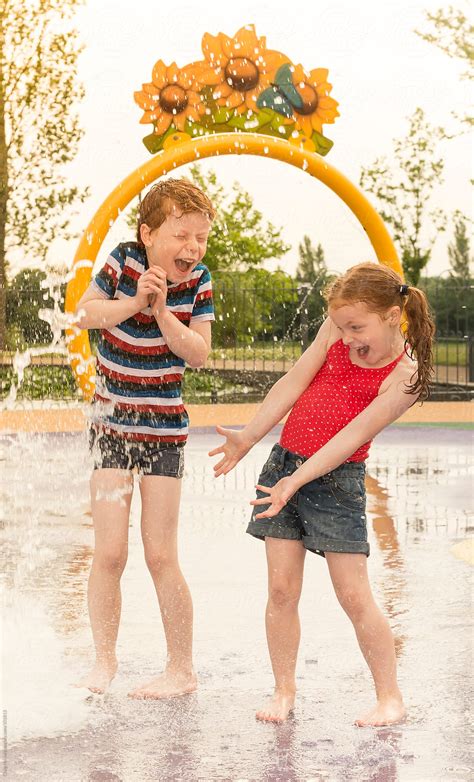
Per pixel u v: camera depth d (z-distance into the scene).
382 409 2.53
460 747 2.21
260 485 2.53
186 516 5.24
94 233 7.83
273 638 2.51
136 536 4.64
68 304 7.80
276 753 2.18
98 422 2.78
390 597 3.54
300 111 8.52
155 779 2.03
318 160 8.46
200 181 19.78
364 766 2.10
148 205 2.82
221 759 2.14
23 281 14.09
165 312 2.72
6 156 14.66
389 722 2.36
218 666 2.82
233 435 2.76
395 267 8.78
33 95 14.66
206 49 8.27
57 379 12.02
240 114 8.38
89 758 2.14
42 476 6.60
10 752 2.17
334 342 2.68
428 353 2.59
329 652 2.93
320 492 2.51
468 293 18.83
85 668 2.73
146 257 2.85
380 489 6.16
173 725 2.36
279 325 18.00
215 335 17.84
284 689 2.50
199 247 2.80
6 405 10.62
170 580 2.69
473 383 15.77
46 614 3.28
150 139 8.27
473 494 5.96
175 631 2.65
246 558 4.20
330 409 2.60
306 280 19.08
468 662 2.82
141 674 2.73
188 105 8.27
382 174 19.16
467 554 4.25
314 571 3.98
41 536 4.65
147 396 2.75
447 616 3.29
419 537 4.67
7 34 14.34
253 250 19.62
